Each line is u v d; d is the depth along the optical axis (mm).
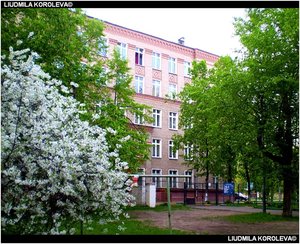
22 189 8391
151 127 39062
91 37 22297
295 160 20109
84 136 9516
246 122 19578
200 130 31391
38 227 8859
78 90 18531
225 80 19594
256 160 20297
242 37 19703
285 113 19750
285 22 17500
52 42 16750
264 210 21047
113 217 10672
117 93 24359
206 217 18469
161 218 17672
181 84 42875
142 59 40094
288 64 18094
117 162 9984
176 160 40906
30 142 8398
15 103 8461
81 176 9039
